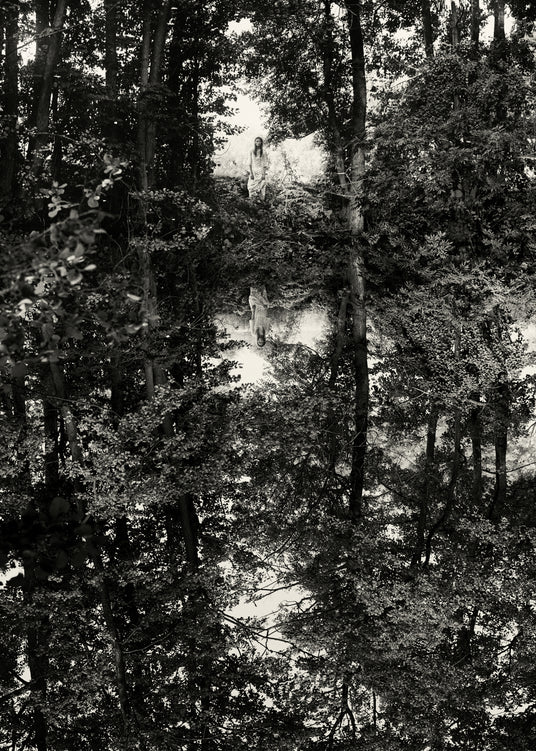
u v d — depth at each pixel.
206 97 19.00
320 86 20.00
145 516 16.39
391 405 17.80
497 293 16.38
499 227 17.50
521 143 16.75
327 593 15.30
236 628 14.69
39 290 4.93
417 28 20.83
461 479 17.78
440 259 17.12
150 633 14.41
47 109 14.90
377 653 14.22
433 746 14.46
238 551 15.54
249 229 17.44
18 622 13.08
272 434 15.24
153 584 13.92
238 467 15.27
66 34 17.23
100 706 13.72
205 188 17.58
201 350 16.53
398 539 17.38
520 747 14.47
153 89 15.73
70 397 13.84
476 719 14.94
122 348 14.32
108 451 13.27
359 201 18.25
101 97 15.31
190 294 16.31
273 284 18.80
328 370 18.59
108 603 13.57
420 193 17.86
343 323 18.48
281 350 18.94
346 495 17.19
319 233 18.81
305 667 14.72
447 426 19.03
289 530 15.89
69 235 4.61
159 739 13.12
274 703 14.55
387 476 17.59
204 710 13.88
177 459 14.38
